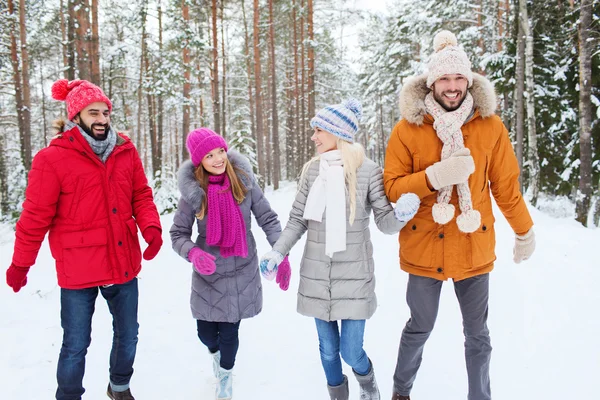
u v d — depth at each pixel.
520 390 2.80
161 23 19.91
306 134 21.38
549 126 13.41
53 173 2.35
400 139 2.46
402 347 2.54
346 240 2.50
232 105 30.11
